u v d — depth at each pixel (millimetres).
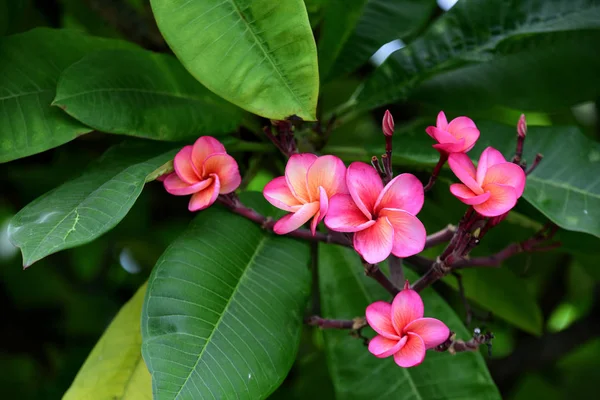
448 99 979
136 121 834
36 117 826
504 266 1009
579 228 841
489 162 730
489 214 712
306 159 732
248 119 899
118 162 838
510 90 977
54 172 1183
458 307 1207
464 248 743
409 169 942
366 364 847
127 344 829
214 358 729
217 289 764
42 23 1169
